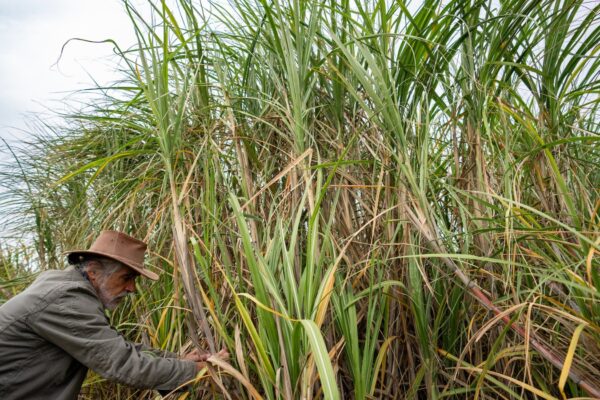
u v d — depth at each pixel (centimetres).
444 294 199
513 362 186
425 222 179
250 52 239
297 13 212
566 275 170
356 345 164
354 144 222
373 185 202
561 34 206
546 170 208
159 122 204
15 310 199
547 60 209
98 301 210
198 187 228
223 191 222
